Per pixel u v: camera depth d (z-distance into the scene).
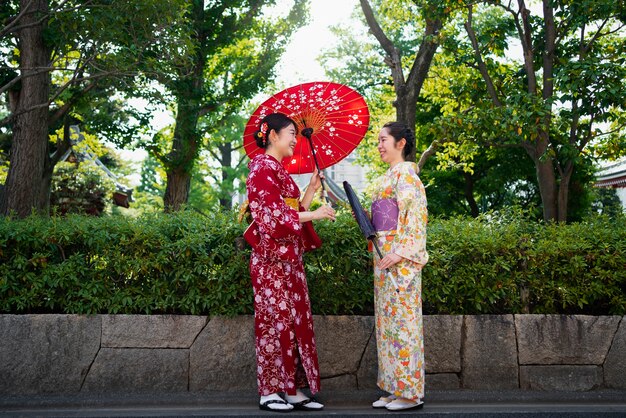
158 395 3.45
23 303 3.60
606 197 19.53
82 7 6.76
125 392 3.53
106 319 3.58
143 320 3.60
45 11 6.91
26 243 3.64
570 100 8.23
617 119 9.50
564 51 9.70
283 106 3.59
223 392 3.56
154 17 6.98
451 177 16.27
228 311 3.63
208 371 3.61
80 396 3.42
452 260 3.88
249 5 13.38
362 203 3.88
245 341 3.64
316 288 3.78
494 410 3.31
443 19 9.33
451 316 3.76
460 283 3.86
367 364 3.72
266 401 3.24
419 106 15.70
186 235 3.75
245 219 3.88
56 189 13.50
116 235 3.70
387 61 10.66
